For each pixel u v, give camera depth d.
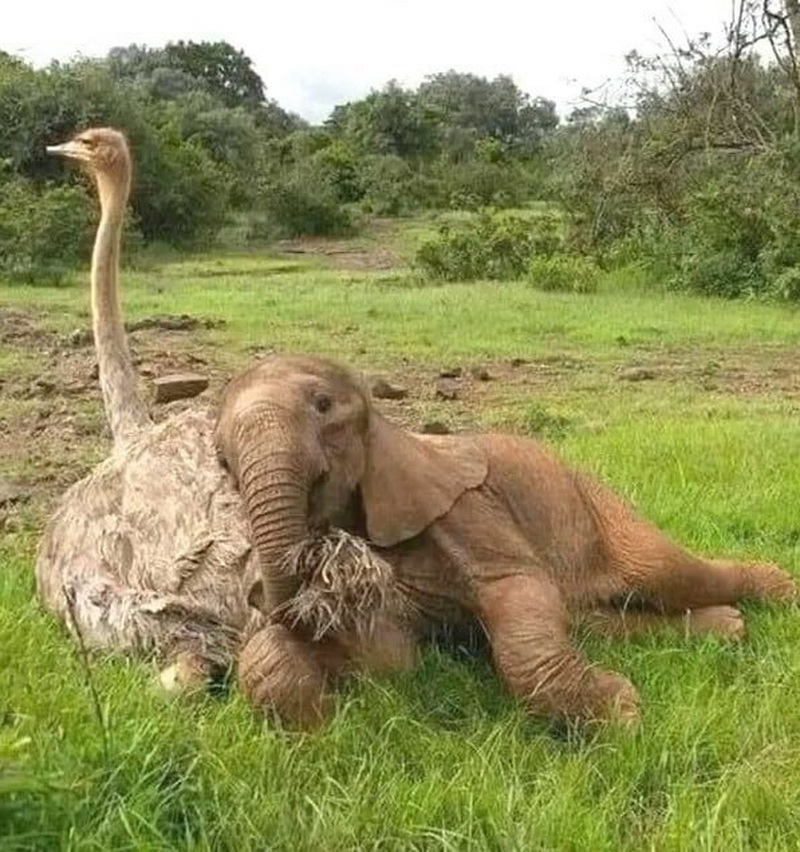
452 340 16.97
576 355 15.85
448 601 5.13
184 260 35.66
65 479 9.17
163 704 4.62
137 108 39.56
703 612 5.86
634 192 27.94
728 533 7.30
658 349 16.53
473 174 58.28
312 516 4.75
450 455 5.32
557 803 4.03
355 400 4.85
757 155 26.05
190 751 4.13
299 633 4.65
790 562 6.78
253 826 3.85
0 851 3.53
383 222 53.56
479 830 3.95
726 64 27.50
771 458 9.13
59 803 3.71
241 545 5.12
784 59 26.17
